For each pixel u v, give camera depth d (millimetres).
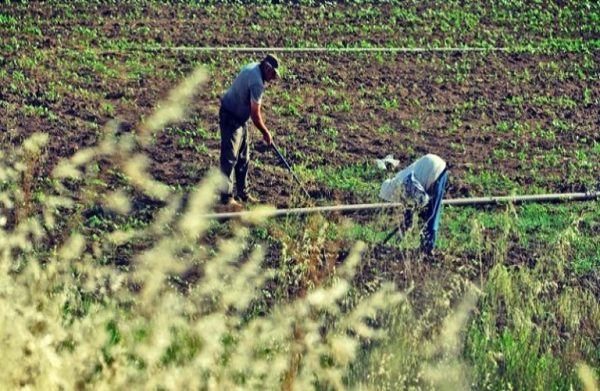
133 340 21656
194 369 20344
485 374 33156
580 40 83188
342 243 44031
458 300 38812
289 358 22781
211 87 66688
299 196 49938
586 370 26594
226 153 48156
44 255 38906
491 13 87375
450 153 60031
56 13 78500
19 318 20578
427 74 73125
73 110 60781
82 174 47969
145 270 23531
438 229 48062
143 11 80438
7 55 69438
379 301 25547
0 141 54500
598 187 56188
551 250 44906
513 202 52656
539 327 38094
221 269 25234
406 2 88062
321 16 82625
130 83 66312
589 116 68312
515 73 74875
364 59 74750
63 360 20250
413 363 29469
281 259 35938
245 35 77000
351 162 57094
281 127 61531
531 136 63781
